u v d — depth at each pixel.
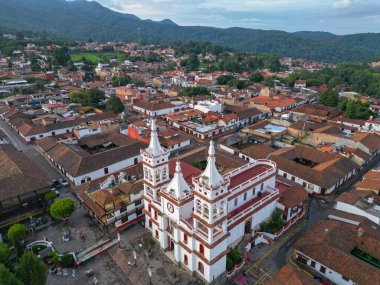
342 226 56.72
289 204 61.56
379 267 49.69
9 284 38.31
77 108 140.62
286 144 104.81
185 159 84.62
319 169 78.12
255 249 56.66
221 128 119.56
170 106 144.75
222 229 47.06
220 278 49.41
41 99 152.38
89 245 56.72
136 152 90.06
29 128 108.69
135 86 196.88
